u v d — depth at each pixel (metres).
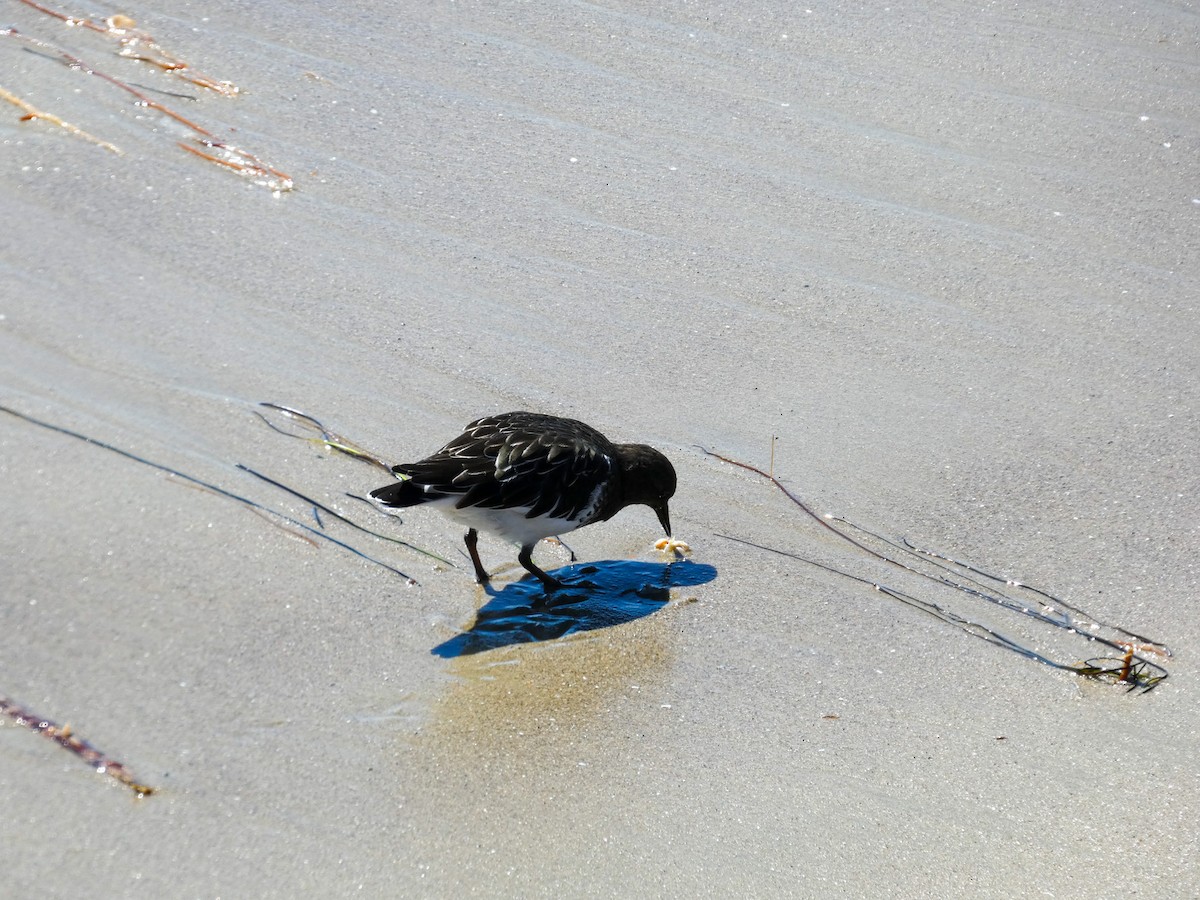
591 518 7.54
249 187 10.03
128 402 7.84
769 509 8.30
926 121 12.17
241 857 5.42
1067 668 7.26
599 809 6.01
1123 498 8.52
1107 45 13.52
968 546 8.12
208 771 5.77
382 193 10.29
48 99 10.32
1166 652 7.36
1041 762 6.60
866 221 10.88
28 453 7.22
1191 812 6.33
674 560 7.89
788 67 12.67
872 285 10.26
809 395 9.21
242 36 11.71
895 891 5.78
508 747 6.28
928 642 7.38
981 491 8.54
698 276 10.11
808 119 11.98
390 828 5.72
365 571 7.24
